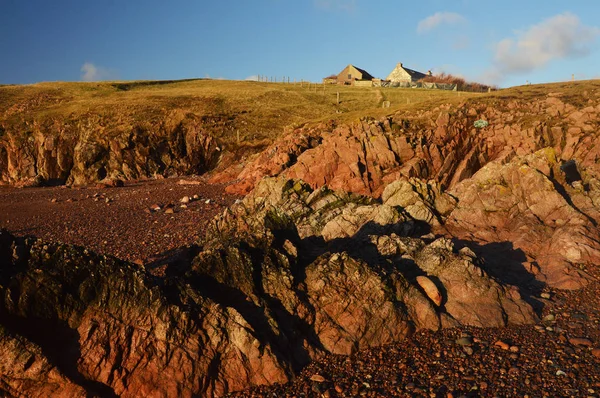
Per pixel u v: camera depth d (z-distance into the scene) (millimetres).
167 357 9984
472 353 11742
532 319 13445
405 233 19328
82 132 69500
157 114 75562
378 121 45719
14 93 93812
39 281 9461
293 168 40594
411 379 10789
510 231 19656
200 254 13133
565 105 48281
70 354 9250
